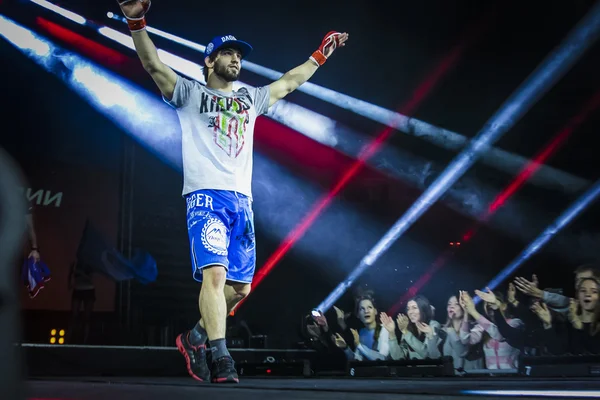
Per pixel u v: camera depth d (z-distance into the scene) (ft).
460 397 7.04
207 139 10.35
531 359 17.25
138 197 40.04
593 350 19.76
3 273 3.18
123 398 7.06
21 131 36.55
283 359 25.77
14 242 3.26
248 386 9.21
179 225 41.19
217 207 10.16
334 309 28.09
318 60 11.82
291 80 11.51
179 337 11.38
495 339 21.39
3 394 3.10
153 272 38.78
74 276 36.37
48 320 35.29
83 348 21.33
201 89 10.52
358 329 27.27
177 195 41.45
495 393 7.82
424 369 18.57
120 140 38.93
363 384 10.78
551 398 7.06
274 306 40.98
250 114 10.82
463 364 21.98
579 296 20.34
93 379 13.98
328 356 25.96
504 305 22.21
